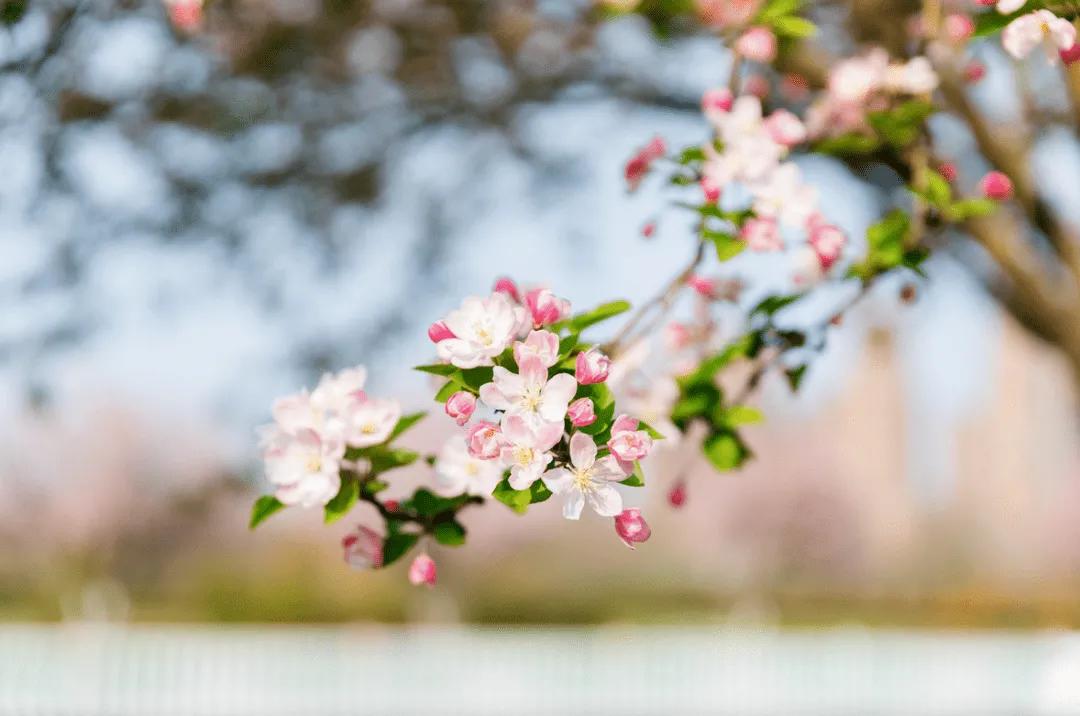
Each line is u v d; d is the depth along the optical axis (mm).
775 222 2836
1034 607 34750
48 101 4613
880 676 14508
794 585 42031
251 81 5977
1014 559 44438
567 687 13711
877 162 3412
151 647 12891
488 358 1981
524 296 2096
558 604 34781
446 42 6250
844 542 42531
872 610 36812
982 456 47500
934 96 4750
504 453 1903
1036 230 5137
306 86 6215
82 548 32750
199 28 5133
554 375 1997
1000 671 14305
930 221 3068
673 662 14195
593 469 1933
